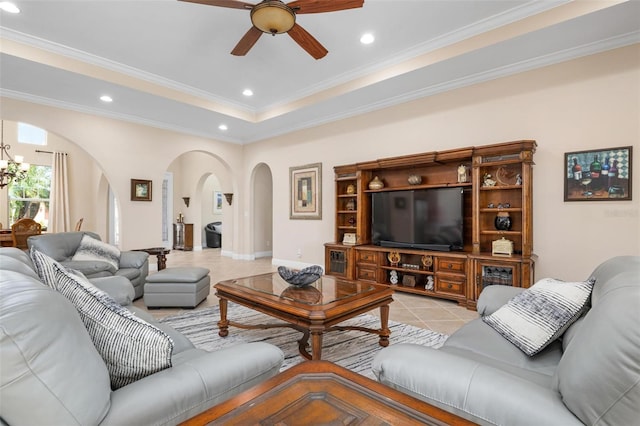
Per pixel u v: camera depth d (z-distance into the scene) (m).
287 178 6.23
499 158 3.54
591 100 3.17
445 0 2.83
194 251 9.09
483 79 3.80
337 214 5.15
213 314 3.34
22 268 1.24
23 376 0.67
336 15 3.04
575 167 3.24
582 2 2.69
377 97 4.53
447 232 3.98
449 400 0.97
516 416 0.85
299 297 2.33
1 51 3.26
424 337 2.73
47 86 4.12
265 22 2.45
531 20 2.93
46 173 8.18
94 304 1.06
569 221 3.28
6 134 7.51
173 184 9.66
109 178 5.20
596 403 0.76
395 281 4.31
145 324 1.07
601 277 1.37
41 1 2.82
